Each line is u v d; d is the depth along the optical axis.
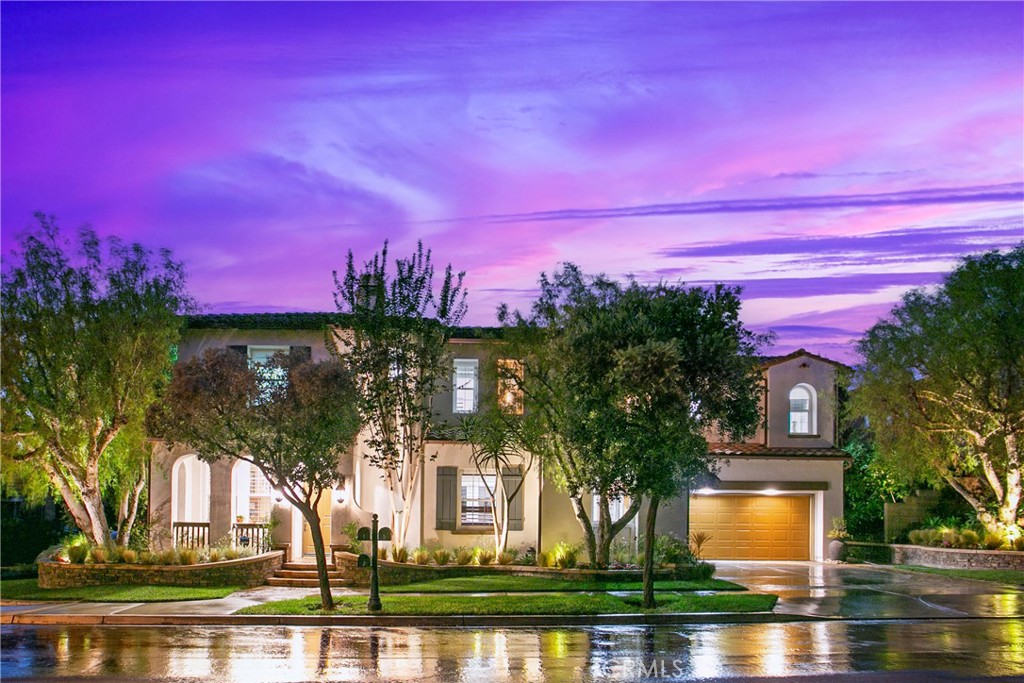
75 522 31.38
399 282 27.91
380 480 30.03
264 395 21.36
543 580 26.61
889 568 31.45
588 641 18.28
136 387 27.80
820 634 19.20
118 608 22.30
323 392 21.06
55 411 26.88
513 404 28.39
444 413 30.84
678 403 20.97
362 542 28.72
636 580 26.70
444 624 20.81
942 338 31.64
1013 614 21.78
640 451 21.56
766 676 14.82
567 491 27.98
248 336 30.09
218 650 17.12
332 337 29.14
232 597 24.48
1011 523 31.97
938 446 32.88
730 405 21.53
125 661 15.97
